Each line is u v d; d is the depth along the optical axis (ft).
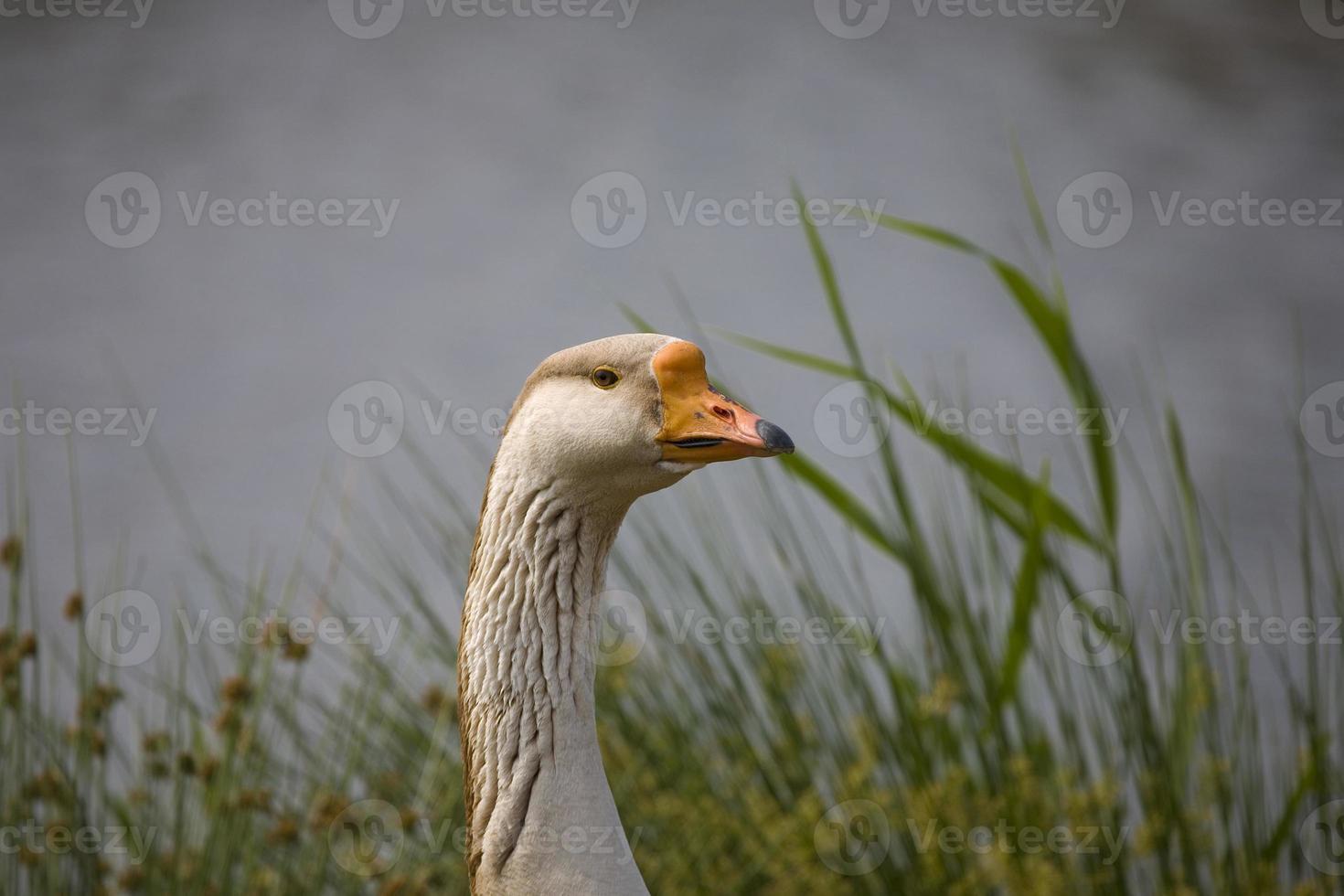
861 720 33.04
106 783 33.68
